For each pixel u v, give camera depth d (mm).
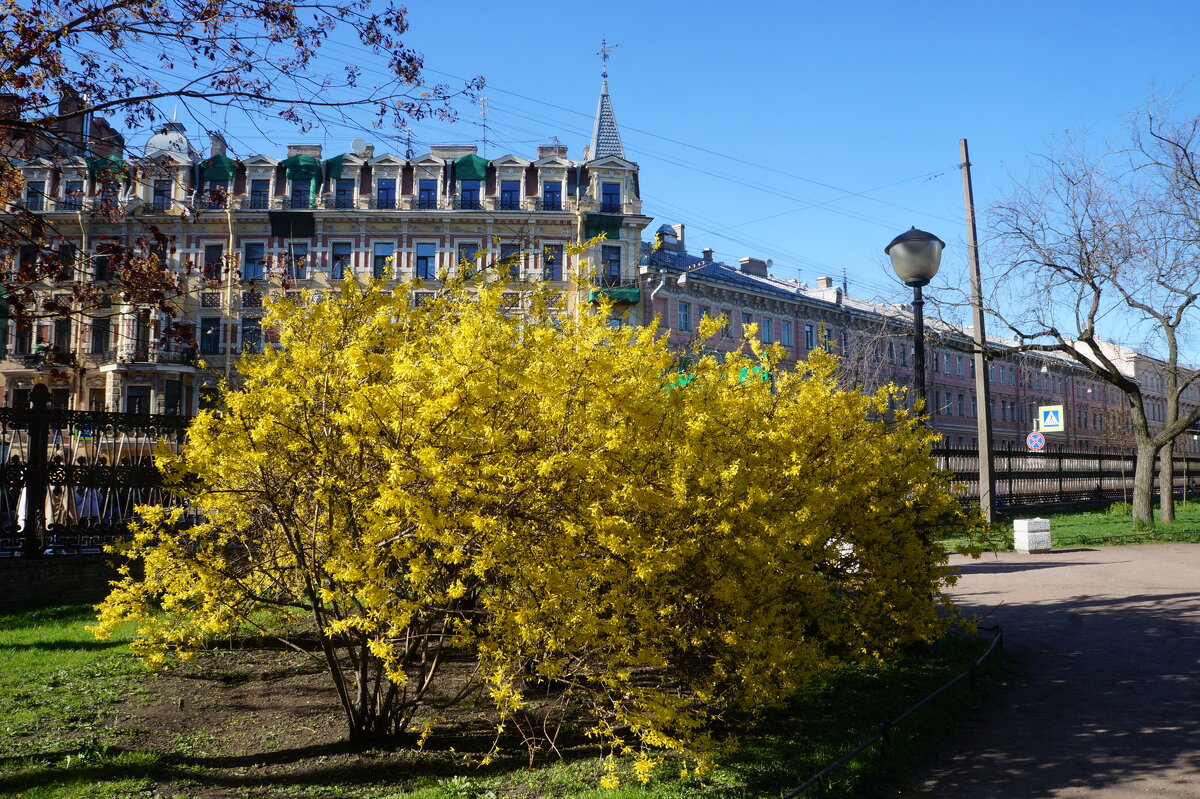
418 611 5266
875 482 7184
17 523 10305
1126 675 7707
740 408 6262
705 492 5211
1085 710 6727
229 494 5594
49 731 5816
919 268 9570
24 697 6570
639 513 5133
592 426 4875
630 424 5102
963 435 58812
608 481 4934
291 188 39688
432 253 39281
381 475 4957
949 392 57844
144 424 11062
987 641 8914
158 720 6168
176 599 5832
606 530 4797
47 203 28562
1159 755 5637
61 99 7324
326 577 5312
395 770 5309
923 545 7758
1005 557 17062
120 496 10781
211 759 5418
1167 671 7777
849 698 6949
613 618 4926
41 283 7645
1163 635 9234
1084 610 10844
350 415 4754
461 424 4730
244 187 39156
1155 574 13727
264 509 5664
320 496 4953
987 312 20203
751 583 5445
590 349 4988
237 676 7395
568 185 40688
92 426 10664
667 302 41281
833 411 7285
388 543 4957
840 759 5227
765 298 45969
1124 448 74375
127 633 8633
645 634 5348
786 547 5750
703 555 5348
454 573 5320
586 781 5094
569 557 4953
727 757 5523
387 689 6488
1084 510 31734
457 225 39250
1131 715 6543
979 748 5945
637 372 5371
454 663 7996
